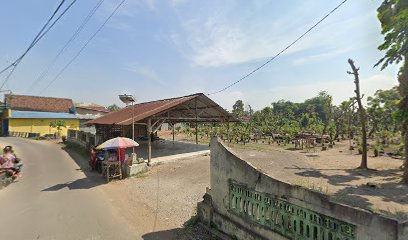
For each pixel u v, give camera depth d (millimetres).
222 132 30125
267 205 4293
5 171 10289
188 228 5941
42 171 12891
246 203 4770
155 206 7523
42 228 6117
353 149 19906
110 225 6230
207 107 17719
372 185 8445
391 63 3117
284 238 3924
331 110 32969
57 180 10953
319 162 13977
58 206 7625
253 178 4602
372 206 6418
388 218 2602
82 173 12375
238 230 4879
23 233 5867
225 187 5332
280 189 4035
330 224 3234
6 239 5594
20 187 9844
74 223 6387
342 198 7129
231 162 5164
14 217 6809
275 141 26234
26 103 37625
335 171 11445
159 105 16234
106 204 7750
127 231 5891
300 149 20047
